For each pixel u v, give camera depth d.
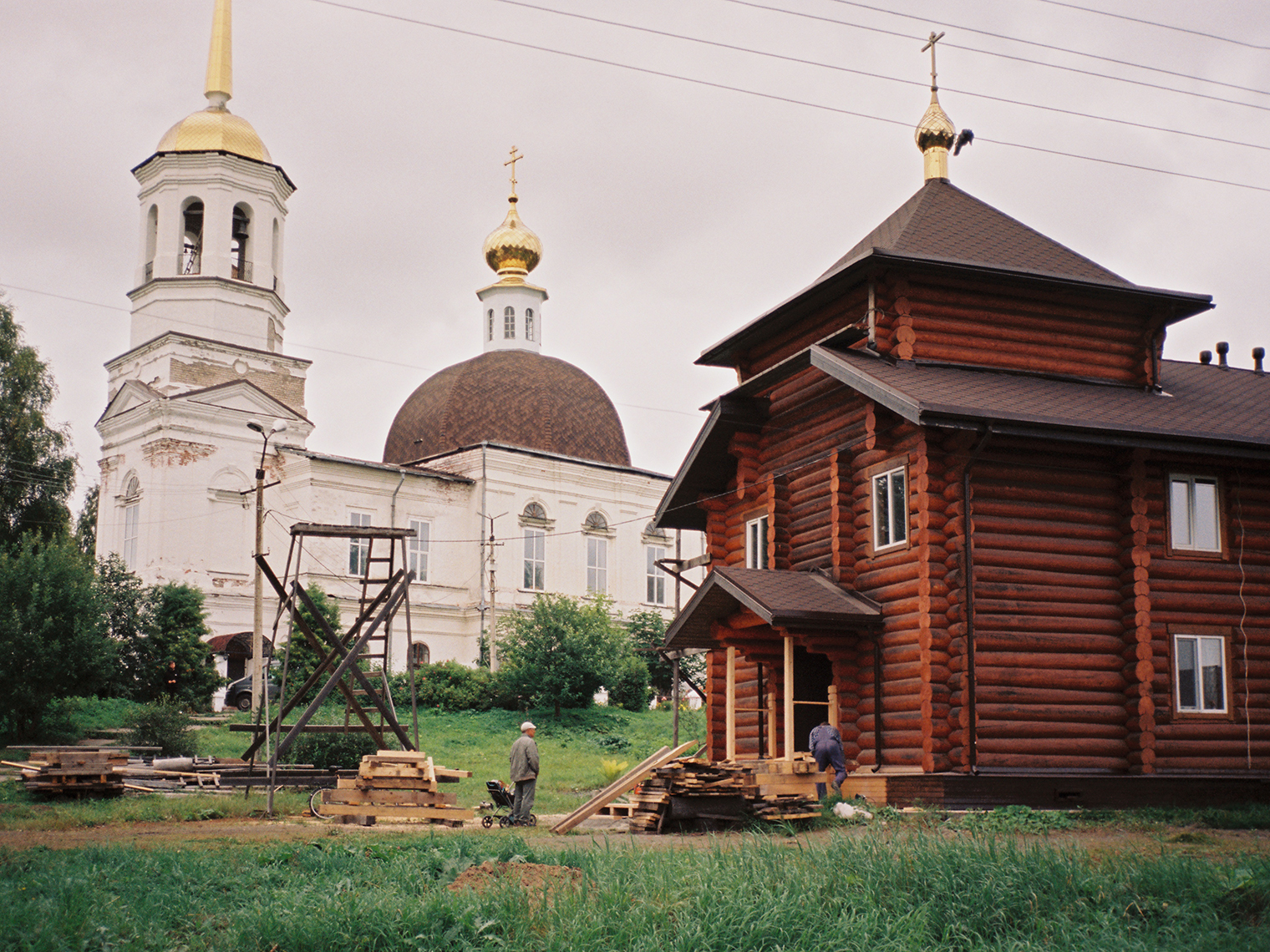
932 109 25.52
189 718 35.06
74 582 34.59
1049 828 16.86
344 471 50.47
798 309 23.47
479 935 9.71
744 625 21.94
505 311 63.22
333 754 27.84
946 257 21.17
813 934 9.79
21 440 49.28
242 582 47.97
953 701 18.81
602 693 47.44
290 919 9.86
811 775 18.22
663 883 10.72
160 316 49.28
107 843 15.24
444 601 52.62
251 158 50.19
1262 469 21.48
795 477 23.38
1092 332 22.28
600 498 58.00
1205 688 20.42
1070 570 19.81
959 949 9.77
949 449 19.44
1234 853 13.69
